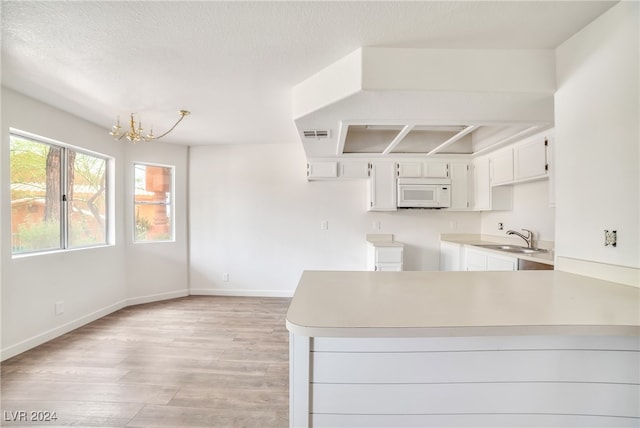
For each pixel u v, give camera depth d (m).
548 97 1.81
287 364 2.28
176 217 4.17
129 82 2.21
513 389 0.96
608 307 1.05
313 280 1.52
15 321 2.40
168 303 3.88
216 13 1.44
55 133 2.74
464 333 0.87
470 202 3.87
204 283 4.31
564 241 1.68
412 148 3.74
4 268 2.32
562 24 1.51
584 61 1.54
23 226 2.57
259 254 4.29
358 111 2.09
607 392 0.96
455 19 1.48
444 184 3.86
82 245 3.20
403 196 3.84
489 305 1.08
